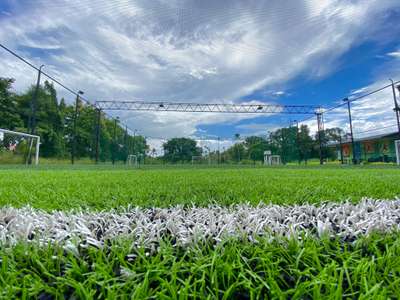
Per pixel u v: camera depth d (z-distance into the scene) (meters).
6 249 0.60
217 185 2.23
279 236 0.67
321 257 0.61
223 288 0.51
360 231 0.73
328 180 2.80
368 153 24.72
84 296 0.46
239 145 33.09
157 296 0.45
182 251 0.65
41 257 0.59
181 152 36.34
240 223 0.83
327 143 30.34
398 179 2.93
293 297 0.46
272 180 2.82
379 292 0.46
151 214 1.04
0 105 19.42
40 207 1.20
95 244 0.63
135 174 4.28
